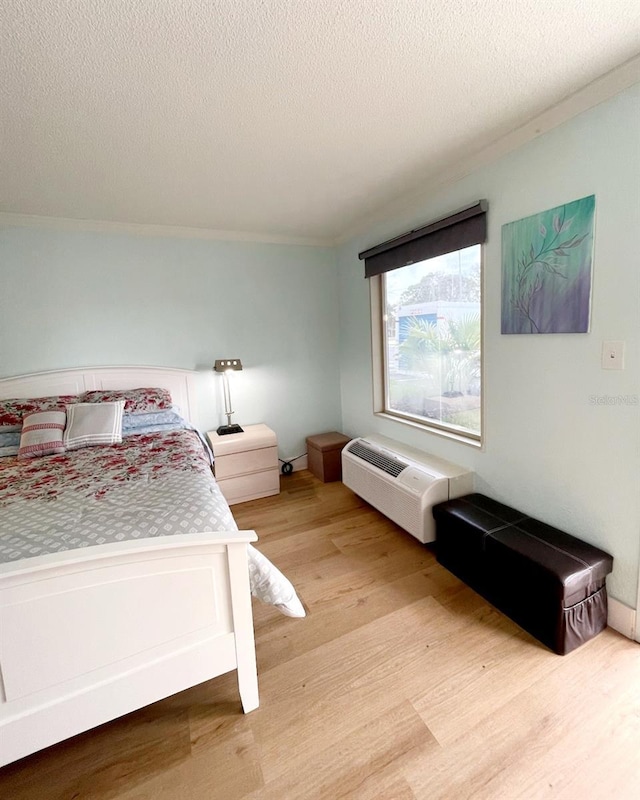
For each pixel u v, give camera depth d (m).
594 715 1.32
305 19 1.13
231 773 1.19
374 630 1.76
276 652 1.66
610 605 1.69
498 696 1.41
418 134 1.86
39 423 2.41
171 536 1.21
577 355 1.72
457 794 1.11
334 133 1.81
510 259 1.98
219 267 3.39
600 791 1.10
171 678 1.26
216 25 1.14
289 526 2.78
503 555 1.77
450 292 2.57
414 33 1.21
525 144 1.84
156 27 1.13
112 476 1.86
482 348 2.24
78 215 2.78
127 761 1.24
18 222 2.73
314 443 3.70
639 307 1.48
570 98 1.60
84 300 2.97
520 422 2.05
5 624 1.04
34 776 1.21
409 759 1.21
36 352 2.87
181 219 2.97
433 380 2.82
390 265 2.92
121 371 3.08
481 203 2.06
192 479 1.79
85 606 1.12
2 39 1.15
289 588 1.48
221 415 3.54
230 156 1.98
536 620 1.65
